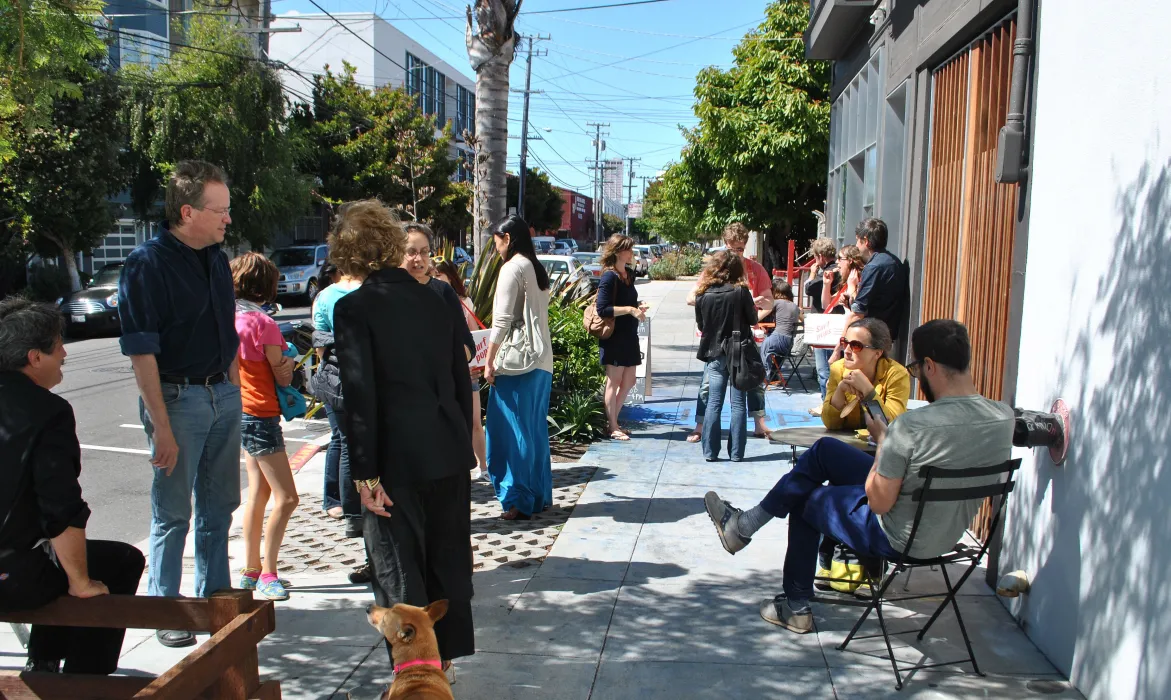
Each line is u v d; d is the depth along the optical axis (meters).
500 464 5.67
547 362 5.62
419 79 44.28
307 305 24.50
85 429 9.28
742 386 6.91
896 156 8.39
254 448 4.39
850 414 4.79
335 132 31.48
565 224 81.56
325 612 4.31
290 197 24.28
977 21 5.33
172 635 3.96
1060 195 3.75
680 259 45.19
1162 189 2.91
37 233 19.11
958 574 4.66
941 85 6.59
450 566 3.40
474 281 8.17
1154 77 2.99
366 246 3.28
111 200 24.20
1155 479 2.85
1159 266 2.91
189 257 3.72
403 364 3.23
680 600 4.37
